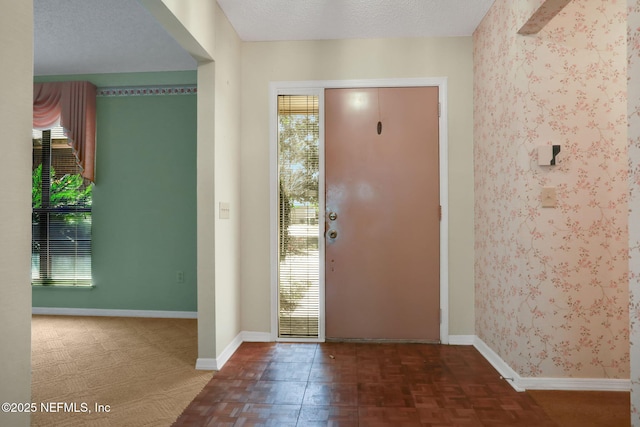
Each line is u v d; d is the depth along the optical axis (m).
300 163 3.45
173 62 4.03
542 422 2.06
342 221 3.39
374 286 3.37
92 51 3.76
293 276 3.43
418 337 3.34
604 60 2.40
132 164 4.26
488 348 2.97
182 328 3.78
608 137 2.40
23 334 1.19
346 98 3.40
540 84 2.41
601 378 2.41
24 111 1.19
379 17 3.02
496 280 2.83
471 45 3.33
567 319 2.42
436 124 3.36
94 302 4.28
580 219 2.41
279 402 2.28
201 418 2.09
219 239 2.85
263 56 3.43
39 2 2.93
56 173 4.33
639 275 1.50
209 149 2.77
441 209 3.34
